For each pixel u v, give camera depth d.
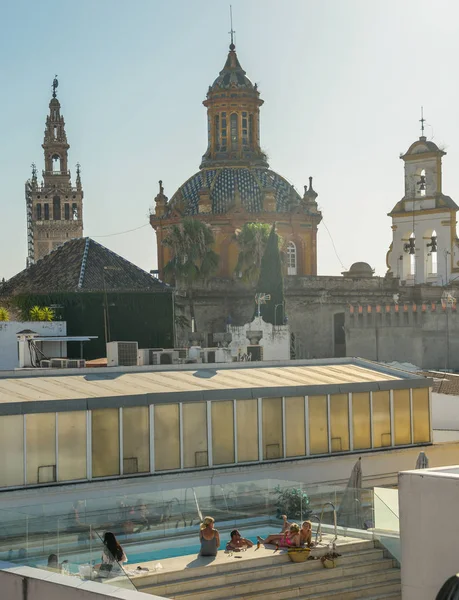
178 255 111.75
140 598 22.08
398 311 121.12
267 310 104.44
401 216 135.12
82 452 36.72
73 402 36.56
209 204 122.94
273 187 125.75
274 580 28.02
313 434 42.44
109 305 89.75
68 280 90.75
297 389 41.97
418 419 46.06
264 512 30.45
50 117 198.62
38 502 35.59
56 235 197.12
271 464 40.88
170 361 62.31
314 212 127.38
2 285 95.38
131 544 27.98
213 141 129.25
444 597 20.69
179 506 28.98
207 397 39.56
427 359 121.94
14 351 70.62
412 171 135.00
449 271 131.88
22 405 35.59
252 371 46.84
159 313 91.31
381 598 28.72
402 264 135.00
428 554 23.38
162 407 38.53
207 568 27.67
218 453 39.78
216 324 112.50
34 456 35.81
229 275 121.62
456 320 122.31
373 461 44.06
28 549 25.36
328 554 29.28
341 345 121.31
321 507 30.83
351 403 43.66
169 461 38.62
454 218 132.12
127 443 37.69
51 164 198.75
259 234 114.12
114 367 45.12
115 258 94.38
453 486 22.92
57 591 23.38
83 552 24.80
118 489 37.22
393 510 30.20
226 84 129.62
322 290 120.12
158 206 127.19
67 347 87.12
